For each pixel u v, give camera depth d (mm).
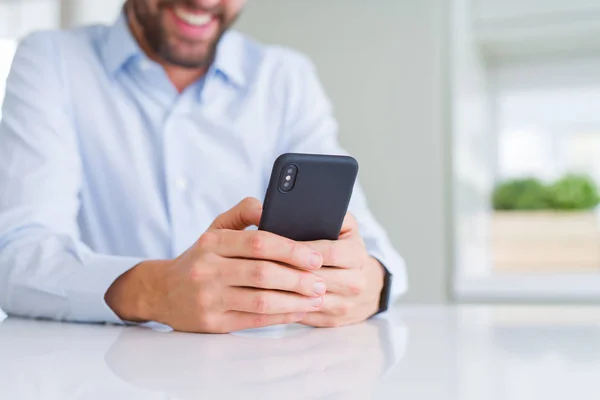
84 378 378
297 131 1185
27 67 1003
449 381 375
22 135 924
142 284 670
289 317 639
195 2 996
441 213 2102
